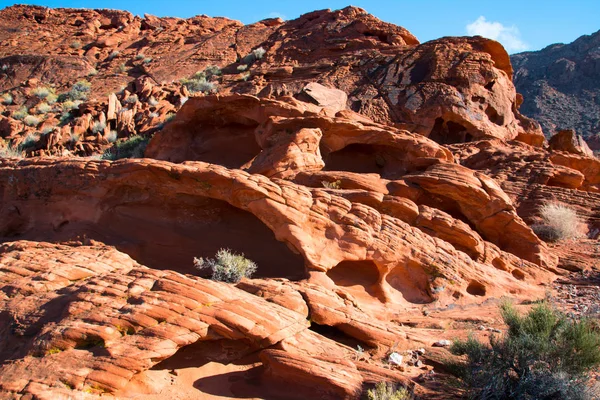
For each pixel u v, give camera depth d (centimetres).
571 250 1502
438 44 2802
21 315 770
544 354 706
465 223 1355
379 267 1041
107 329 700
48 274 857
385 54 2958
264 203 1006
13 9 5372
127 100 3194
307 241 992
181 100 3056
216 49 4147
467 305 1080
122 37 4781
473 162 2022
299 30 3841
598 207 1692
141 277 813
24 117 3309
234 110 1841
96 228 1125
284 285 900
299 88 2794
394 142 1605
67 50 4538
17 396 622
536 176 1809
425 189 1391
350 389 691
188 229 1141
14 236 1202
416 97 2522
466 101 2484
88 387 647
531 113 7319
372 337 854
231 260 997
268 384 740
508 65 2853
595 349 700
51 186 1179
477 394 685
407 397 666
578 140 2244
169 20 5134
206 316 747
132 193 1141
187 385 722
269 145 1636
